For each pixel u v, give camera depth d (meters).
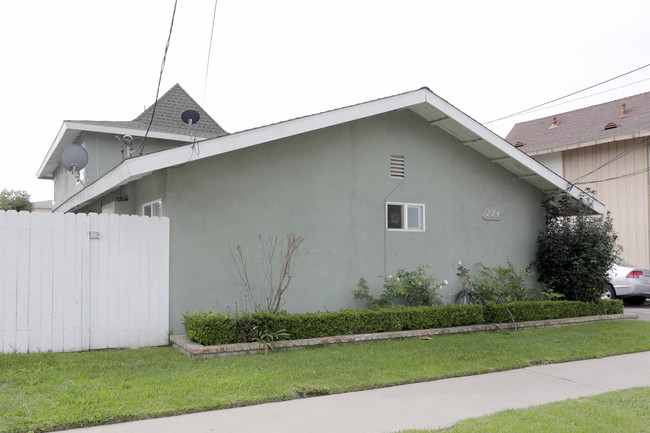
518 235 12.26
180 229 8.49
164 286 8.34
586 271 11.64
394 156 10.76
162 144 15.53
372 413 5.30
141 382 5.93
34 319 7.49
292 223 9.49
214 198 8.79
